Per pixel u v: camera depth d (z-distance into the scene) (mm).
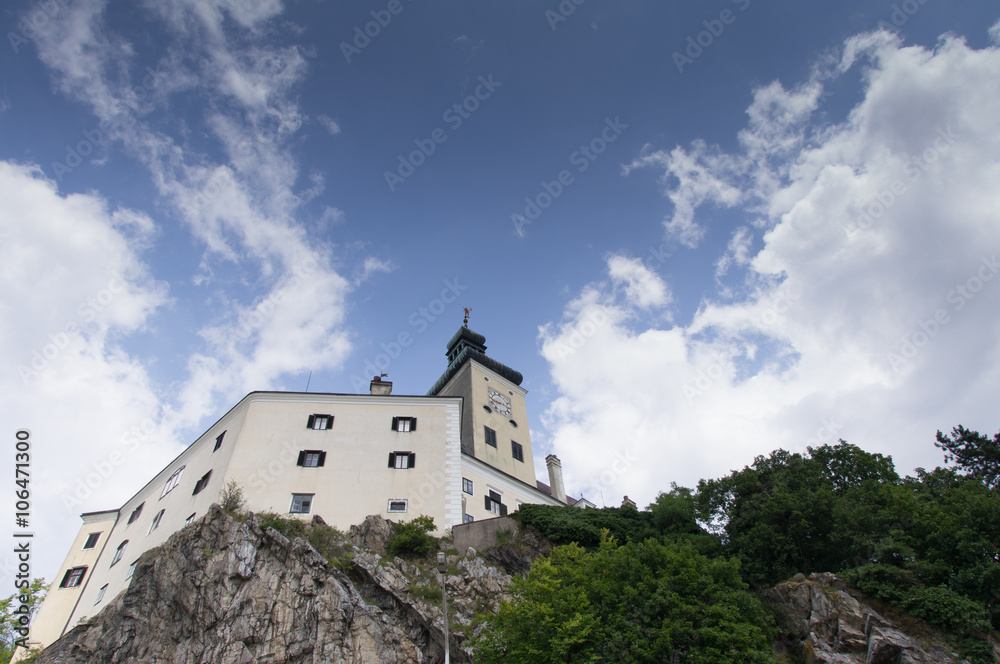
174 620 35438
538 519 43625
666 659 27922
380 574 37438
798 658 32969
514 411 72438
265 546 37188
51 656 40875
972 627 30281
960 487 40250
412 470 47031
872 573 34125
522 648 28516
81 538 56844
